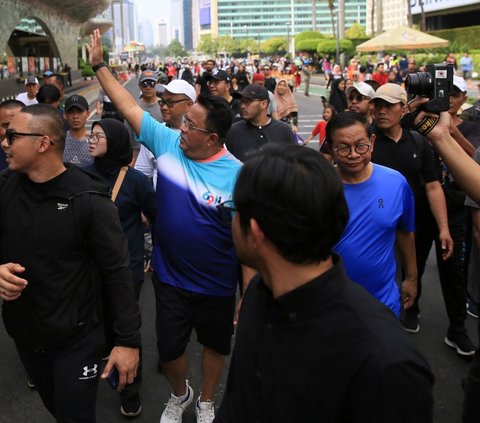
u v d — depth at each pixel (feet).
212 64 40.57
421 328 15.76
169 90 15.05
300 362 4.64
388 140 12.80
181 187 10.43
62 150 8.30
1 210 8.35
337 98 36.47
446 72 7.98
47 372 8.80
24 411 11.99
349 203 9.55
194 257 10.40
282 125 18.08
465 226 14.10
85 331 8.52
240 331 5.32
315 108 79.41
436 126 8.10
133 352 8.55
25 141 7.92
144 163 17.54
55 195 8.12
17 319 8.40
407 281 11.10
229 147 17.76
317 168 4.57
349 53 170.71
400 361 4.25
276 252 4.73
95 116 68.74
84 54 182.09
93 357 8.63
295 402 4.66
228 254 10.50
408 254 10.88
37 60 111.65
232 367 5.42
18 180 8.36
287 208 4.49
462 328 14.28
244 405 5.15
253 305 5.25
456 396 12.58
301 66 153.89
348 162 9.44
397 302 9.93
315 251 4.61
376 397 4.25
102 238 8.32
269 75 61.36
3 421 11.65
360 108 19.93
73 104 16.72
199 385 13.07
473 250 11.21
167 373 11.07
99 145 11.58
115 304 8.53
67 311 8.29
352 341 4.46
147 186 12.11
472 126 15.93
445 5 173.27
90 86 123.75
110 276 8.46
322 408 4.55
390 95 12.32
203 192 10.32
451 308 14.25
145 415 11.85
